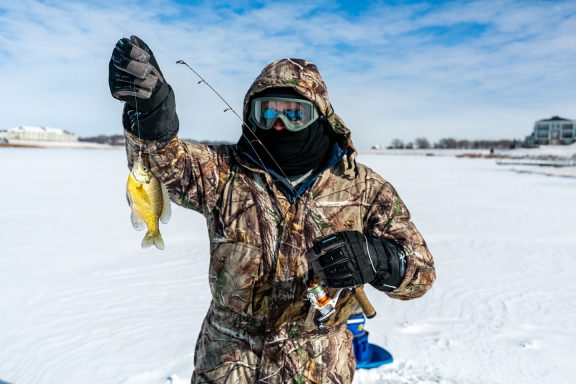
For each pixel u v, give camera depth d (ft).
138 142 6.15
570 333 17.02
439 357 14.93
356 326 14.03
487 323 17.90
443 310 19.27
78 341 16.14
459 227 39.09
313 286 6.32
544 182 87.35
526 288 22.45
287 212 6.69
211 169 6.79
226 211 6.70
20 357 15.02
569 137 363.76
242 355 6.61
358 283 5.66
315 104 6.74
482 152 325.62
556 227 39.34
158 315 18.57
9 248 29.30
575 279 24.07
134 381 13.60
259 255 6.59
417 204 53.42
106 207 46.16
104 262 26.43
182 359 14.87
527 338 16.53
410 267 6.05
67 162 128.16
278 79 6.66
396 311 19.11
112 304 19.74
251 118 6.99
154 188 6.38
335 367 6.78
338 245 5.70
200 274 24.21
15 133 423.23
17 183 68.44
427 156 265.34
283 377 6.53
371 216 6.87
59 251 28.76
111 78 5.71
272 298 6.61
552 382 13.50
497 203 54.80
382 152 339.36
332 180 6.87
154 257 27.63
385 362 14.24
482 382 13.47
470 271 25.38
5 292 21.09
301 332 6.63
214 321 6.84
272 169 6.89
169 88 6.03
